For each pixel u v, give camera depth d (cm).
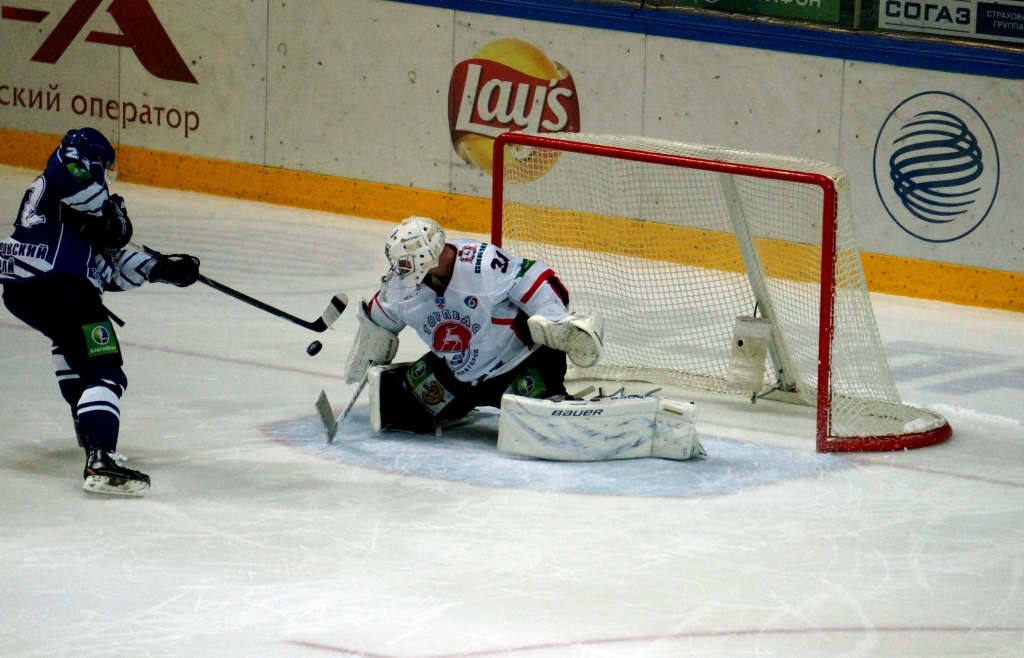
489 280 1948
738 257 2878
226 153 4266
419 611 1448
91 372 1788
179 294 3055
